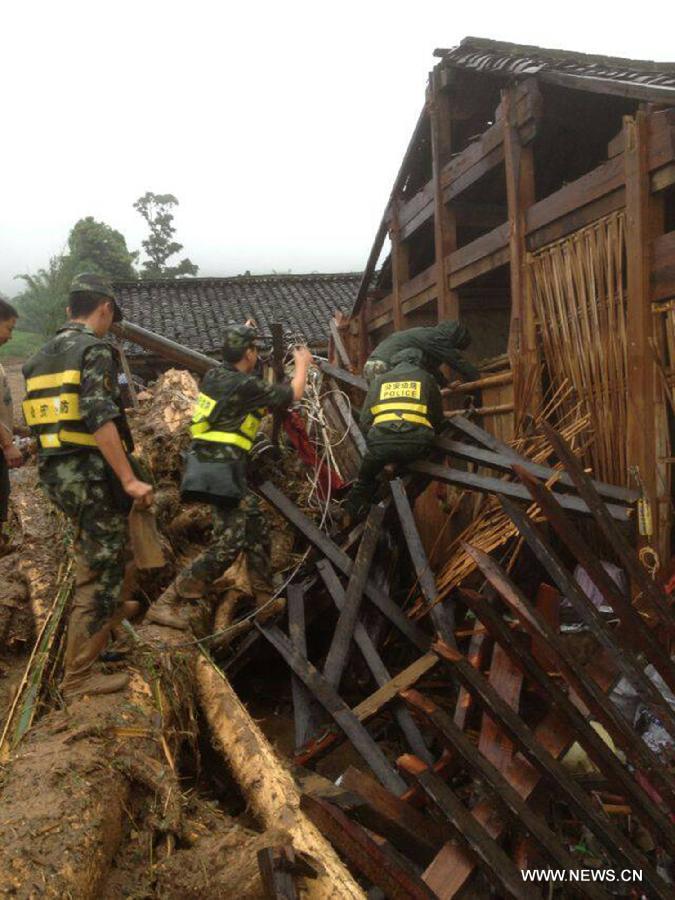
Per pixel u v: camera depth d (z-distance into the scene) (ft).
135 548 9.80
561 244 15.38
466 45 18.70
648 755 9.11
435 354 16.16
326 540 14.76
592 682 9.59
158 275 161.27
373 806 9.15
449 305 20.70
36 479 16.37
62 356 9.46
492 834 9.14
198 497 12.52
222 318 51.85
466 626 14.71
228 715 10.71
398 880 8.06
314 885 7.38
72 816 7.02
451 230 20.80
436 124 20.72
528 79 16.15
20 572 12.88
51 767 7.64
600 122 18.11
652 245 12.85
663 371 12.80
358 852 8.12
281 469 18.76
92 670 10.09
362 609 14.73
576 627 12.82
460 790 11.48
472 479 14.06
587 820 9.10
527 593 14.79
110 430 9.15
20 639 11.98
